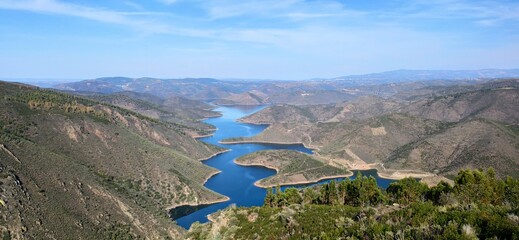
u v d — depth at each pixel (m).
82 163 151.88
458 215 30.41
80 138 166.50
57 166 116.62
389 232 28.94
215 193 193.00
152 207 139.62
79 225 95.12
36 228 83.88
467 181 62.31
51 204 95.75
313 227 42.16
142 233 110.56
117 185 139.75
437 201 63.75
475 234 26.03
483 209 31.78
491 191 57.75
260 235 44.56
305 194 89.75
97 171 152.75
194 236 53.91
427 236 27.34
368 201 74.75
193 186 188.50
